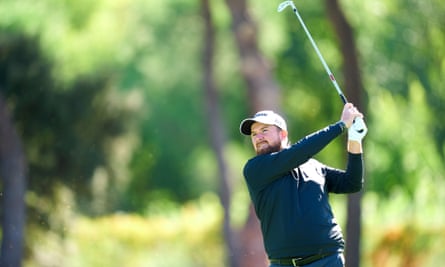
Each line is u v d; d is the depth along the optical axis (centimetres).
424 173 5694
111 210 6694
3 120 5400
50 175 5862
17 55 5306
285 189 1723
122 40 6112
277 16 5459
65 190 5944
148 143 8850
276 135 1778
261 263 5081
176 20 6719
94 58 5475
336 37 4441
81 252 6322
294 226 1705
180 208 9600
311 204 1716
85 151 6072
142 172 9169
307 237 1702
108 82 6159
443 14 4759
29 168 5781
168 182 9519
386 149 5691
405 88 5081
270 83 5009
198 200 9669
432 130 5234
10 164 5428
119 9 5884
